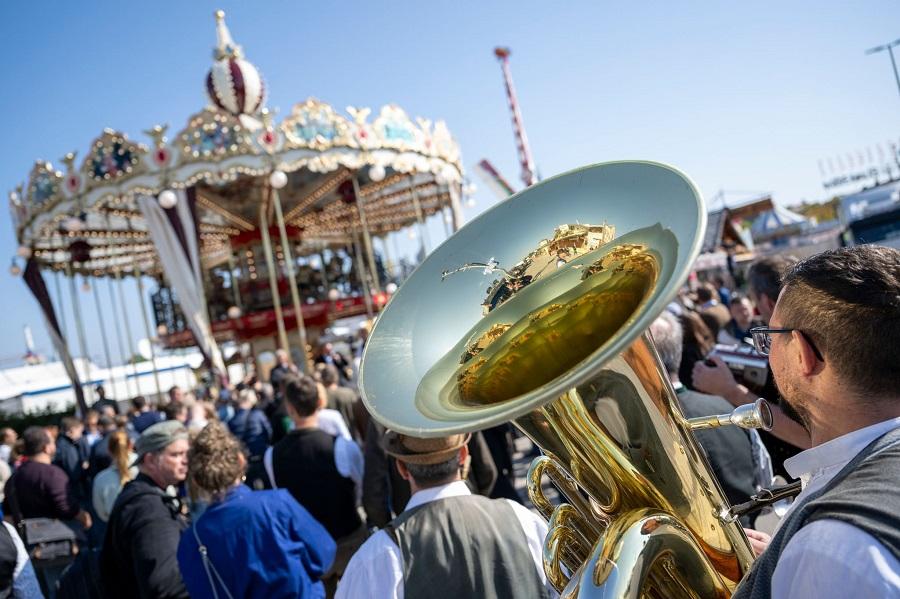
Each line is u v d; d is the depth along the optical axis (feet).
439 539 6.05
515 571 5.97
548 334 5.08
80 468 26.73
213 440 8.66
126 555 9.21
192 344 68.59
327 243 84.07
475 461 12.10
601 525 5.10
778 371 3.69
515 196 5.73
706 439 7.55
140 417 32.83
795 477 3.58
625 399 4.33
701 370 8.52
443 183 56.08
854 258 3.41
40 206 47.01
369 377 5.07
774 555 3.07
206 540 8.17
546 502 5.38
